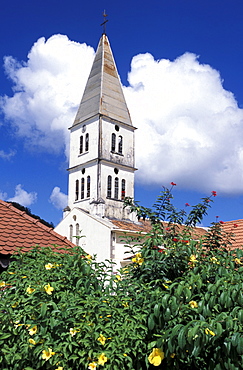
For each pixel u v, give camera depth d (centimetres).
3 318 473
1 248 830
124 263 2483
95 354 431
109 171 3189
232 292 428
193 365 473
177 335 404
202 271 509
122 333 459
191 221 703
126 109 3497
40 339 458
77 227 2883
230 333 409
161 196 681
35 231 963
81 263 531
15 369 453
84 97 3500
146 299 493
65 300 482
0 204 1041
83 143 3353
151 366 479
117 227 2633
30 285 495
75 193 3312
